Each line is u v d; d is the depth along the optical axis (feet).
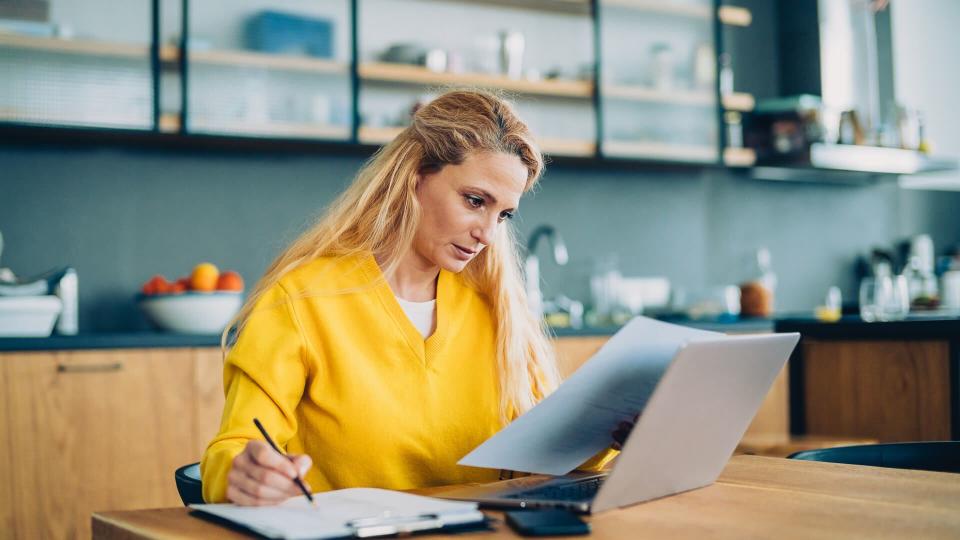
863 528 3.12
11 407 8.83
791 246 15.85
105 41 10.52
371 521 3.01
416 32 12.59
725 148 14.25
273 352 4.39
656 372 3.84
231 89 11.11
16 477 8.82
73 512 9.02
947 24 17.07
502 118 4.73
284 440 4.34
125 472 9.24
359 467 4.56
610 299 13.84
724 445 3.98
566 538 3.02
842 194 16.42
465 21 12.91
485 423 4.90
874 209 16.69
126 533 3.24
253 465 3.39
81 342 9.10
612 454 4.88
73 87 10.37
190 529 3.18
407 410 4.66
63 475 9.00
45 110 10.25
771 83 15.75
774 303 15.64
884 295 14.34
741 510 3.45
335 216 4.88
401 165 4.82
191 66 10.90
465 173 4.64
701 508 3.50
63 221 11.05
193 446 9.55
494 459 3.77
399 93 12.41
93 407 9.14
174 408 9.48
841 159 14.61
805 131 14.60
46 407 8.96
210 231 11.75
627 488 3.47
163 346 9.46
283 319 4.53
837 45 15.58
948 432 9.66
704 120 14.15
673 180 14.93
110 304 11.21
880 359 10.41
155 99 10.70
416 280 4.99
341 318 4.67
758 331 12.64
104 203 11.24
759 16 15.72
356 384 4.57
